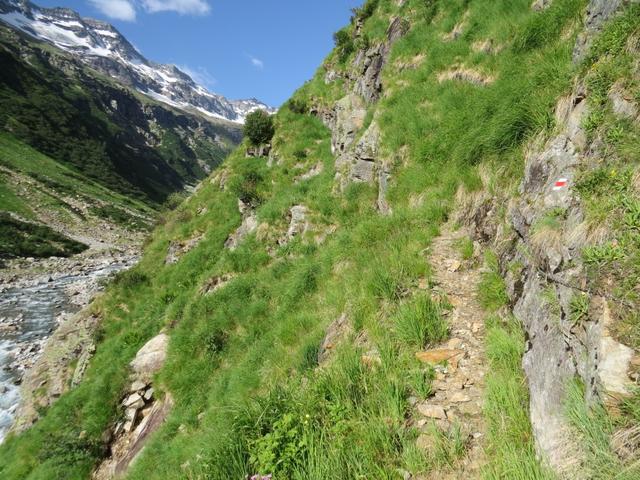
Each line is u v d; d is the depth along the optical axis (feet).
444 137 34.47
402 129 41.29
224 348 41.50
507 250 19.69
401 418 14.34
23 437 51.03
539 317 14.30
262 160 84.17
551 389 11.83
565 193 15.23
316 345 24.45
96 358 62.85
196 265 68.95
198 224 78.84
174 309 57.06
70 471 41.11
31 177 338.95
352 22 90.53
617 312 10.27
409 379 16.12
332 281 33.91
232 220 72.33
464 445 12.70
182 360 43.80
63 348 77.66
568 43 25.09
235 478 14.55
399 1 71.67
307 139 77.05
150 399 44.68
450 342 17.66
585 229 12.70
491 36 39.83
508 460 11.09
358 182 47.60
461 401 14.51
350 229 39.65
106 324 72.38
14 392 73.46
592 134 15.37
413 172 35.81
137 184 531.91
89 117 627.87
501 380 14.15
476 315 19.01
